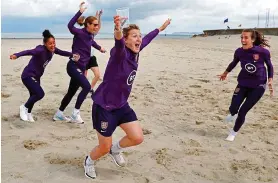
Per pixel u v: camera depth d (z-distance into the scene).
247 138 5.15
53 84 8.85
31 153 4.30
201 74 10.96
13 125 5.36
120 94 3.56
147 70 11.80
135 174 3.83
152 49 22.98
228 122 5.86
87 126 5.49
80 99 5.55
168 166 4.08
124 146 3.80
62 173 3.79
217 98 7.62
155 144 4.79
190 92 8.21
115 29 3.12
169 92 8.18
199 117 6.17
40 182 3.56
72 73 5.50
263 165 4.18
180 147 4.72
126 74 3.46
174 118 6.09
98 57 15.83
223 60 15.30
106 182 3.62
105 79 3.55
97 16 5.68
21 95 7.45
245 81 5.06
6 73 10.37
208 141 5.01
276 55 16.75
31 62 5.43
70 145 4.63
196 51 21.12
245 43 4.95
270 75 5.09
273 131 5.46
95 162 4.11
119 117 3.64
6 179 3.59
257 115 6.34
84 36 5.60
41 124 5.50
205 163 4.20
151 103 7.10
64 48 20.91
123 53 3.28
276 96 7.85
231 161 4.28
